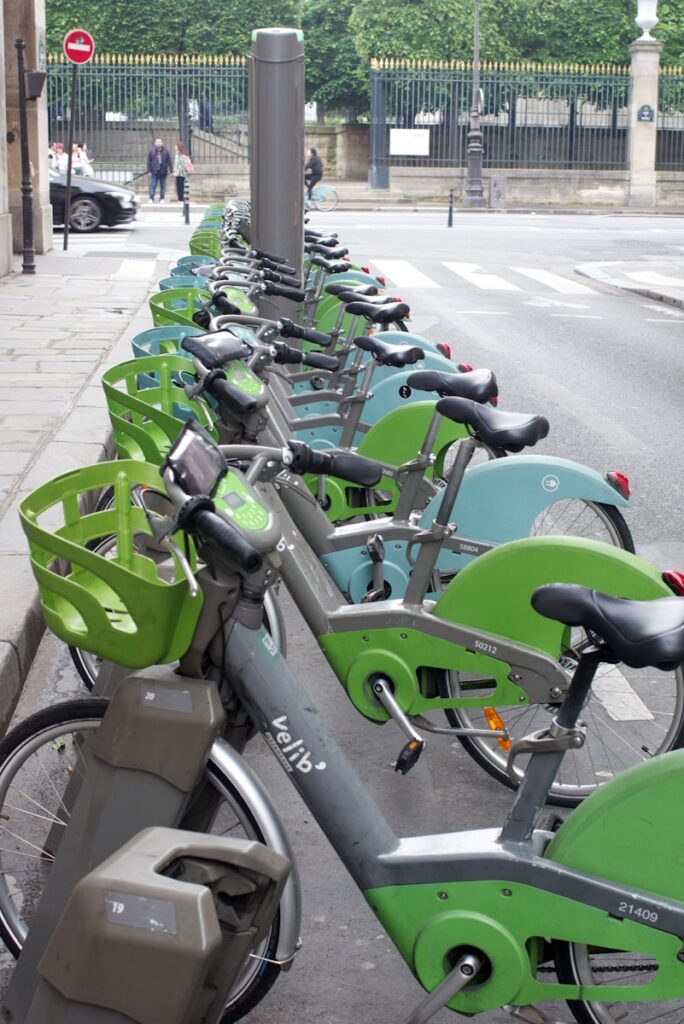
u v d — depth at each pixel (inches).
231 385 145.5
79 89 1505.9
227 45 1825.8
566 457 327.0
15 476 258.2
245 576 99.1
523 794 100.5
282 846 100.3
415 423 211.0
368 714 147.7
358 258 871.1
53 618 104.0
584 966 100.7
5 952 121.3
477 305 659.4
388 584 170.4
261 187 362.6
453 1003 101.7
